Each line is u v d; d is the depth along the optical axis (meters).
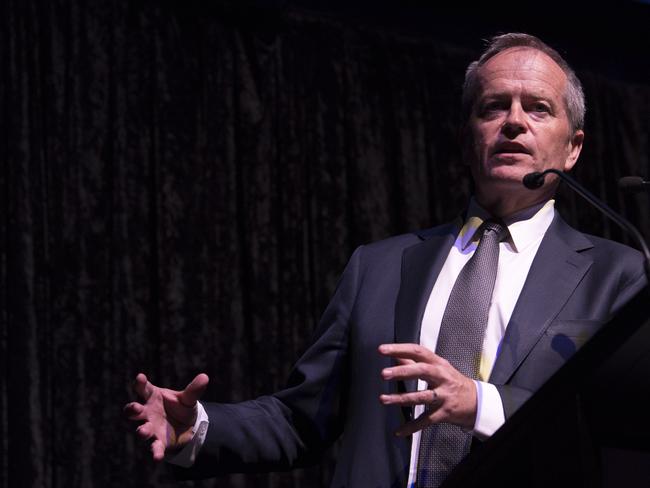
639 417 1.56
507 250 2.62
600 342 1.52
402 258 2.76
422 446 2.34
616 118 7.57
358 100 6.68
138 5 5.98
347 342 2.72
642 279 2.41
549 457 1.61
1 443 4.98
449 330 2.45
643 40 7.70
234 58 6.26
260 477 5.82
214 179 6.01
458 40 7.25
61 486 5.17
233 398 5.79
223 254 5.94
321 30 6.66
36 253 5.30
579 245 2.59
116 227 5.62
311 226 6.36
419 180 6.78
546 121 2.73
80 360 5.35
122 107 5.77
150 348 5.61
